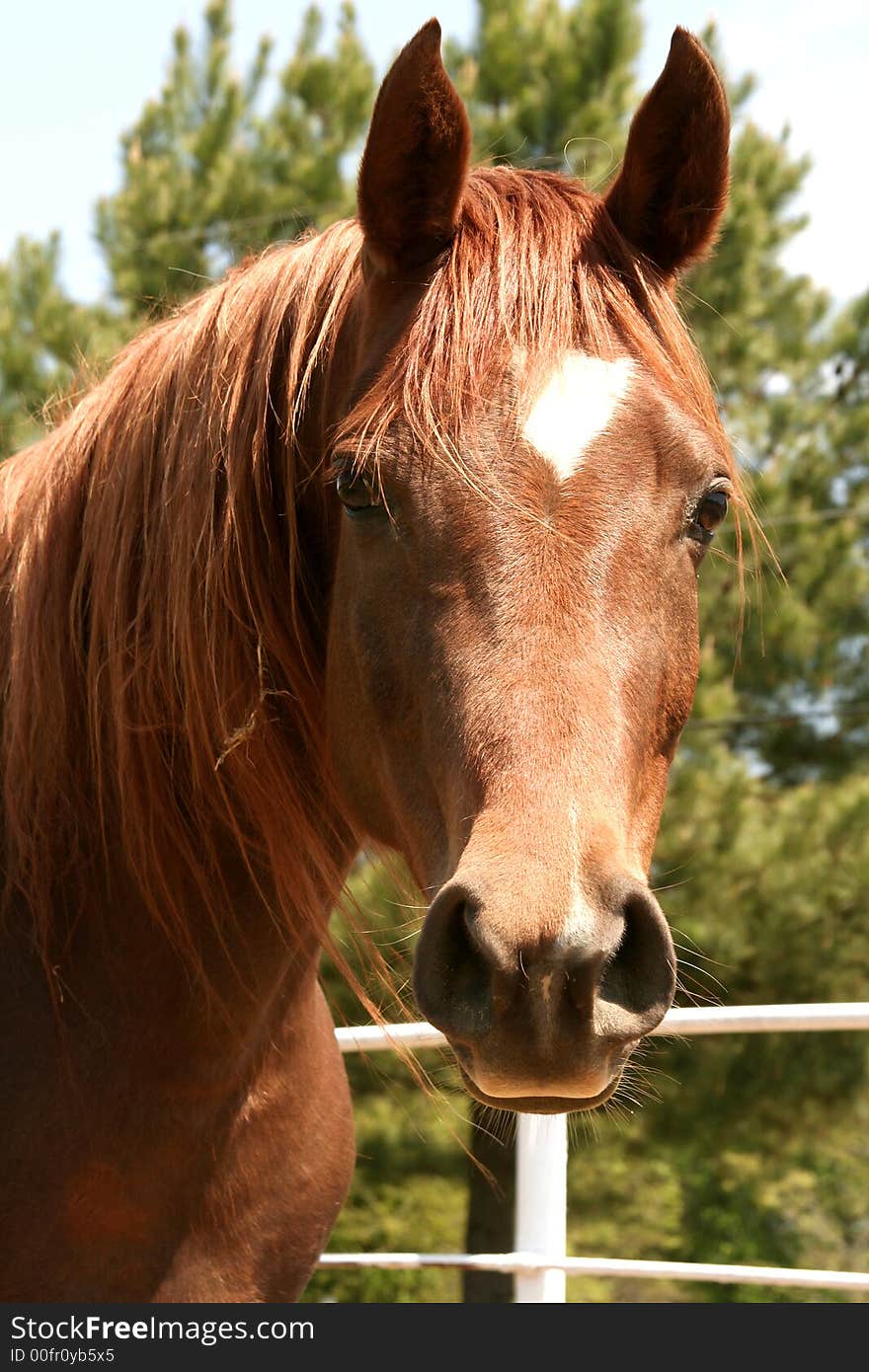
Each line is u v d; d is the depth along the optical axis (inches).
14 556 77.4
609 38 333.7
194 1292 72.9
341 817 75.2
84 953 71.1
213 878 72.0
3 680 75.6
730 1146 321.4
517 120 327.3
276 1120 77.6
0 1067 68.9
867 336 355.3
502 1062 49.5
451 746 55.7
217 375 71.5
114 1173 69.4
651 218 70.5
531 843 50.9
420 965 51.6
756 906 289.1
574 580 56.4
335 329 70.7
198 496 70.1
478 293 62.0
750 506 75.0
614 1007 50.7
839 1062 290.8
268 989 74.3
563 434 58.4
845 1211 631.8
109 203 328.2
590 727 53.9
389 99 64.6
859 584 318.7
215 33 359.3
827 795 310.2
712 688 299.7
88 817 72.4
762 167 346.9
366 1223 451.2
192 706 69.5
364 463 60.8
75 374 93.4
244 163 329.1
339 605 66.2
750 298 327.3
